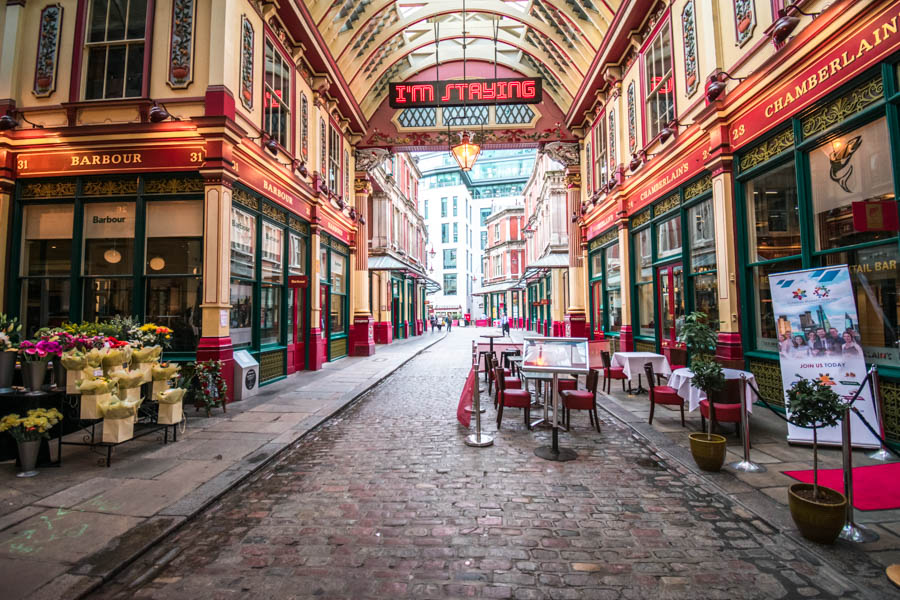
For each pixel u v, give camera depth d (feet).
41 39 26.27
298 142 35.83
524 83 37.81
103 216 25.76
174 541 10.62
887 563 9.34
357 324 53.47
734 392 18.38
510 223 134.21
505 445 18.28
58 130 25.09
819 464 14.96
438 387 32.58
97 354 16.39
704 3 25.43
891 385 15.83
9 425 14.67
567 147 52.11
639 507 12.39
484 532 11.05
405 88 38.24
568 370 17.06
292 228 36.14
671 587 8.77
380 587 8.80
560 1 39.24
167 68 25.38
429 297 142.92
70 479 14.06
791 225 20.42
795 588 8.70
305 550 10.21
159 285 25.48
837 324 16.52
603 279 46.09
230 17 25.44
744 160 23.26
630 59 36.99
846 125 17.15
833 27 16.96
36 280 25.80
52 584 8.57
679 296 30.76
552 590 8.71
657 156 31.60
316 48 35.55
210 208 24.54
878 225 14.76
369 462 16.31
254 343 30.14
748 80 21.83
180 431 19.48
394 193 79.05
